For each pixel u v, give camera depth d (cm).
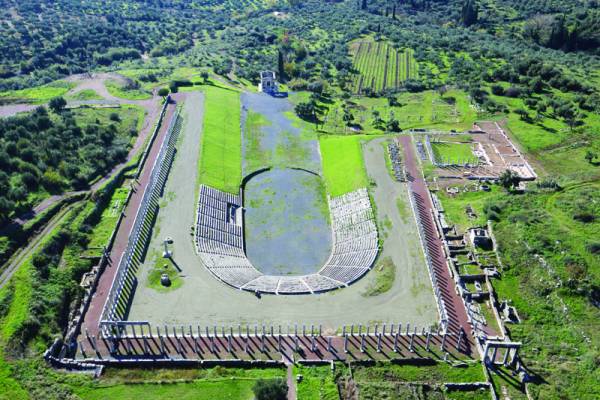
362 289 9550
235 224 12131
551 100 17262
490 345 7906
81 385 7569
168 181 12812
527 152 14725
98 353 8069
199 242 10694
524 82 19062
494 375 8019
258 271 10656
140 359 7969
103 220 11400
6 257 9762
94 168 12938
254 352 8156
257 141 15925
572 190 12525
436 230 11225
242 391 7556
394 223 11400
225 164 14175
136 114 16300
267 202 13100
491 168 13812
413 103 18325
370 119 17275
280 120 17300
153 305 9031
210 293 9356
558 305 9356
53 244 10212
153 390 7550
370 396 7550
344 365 7994
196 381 7681
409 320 8862
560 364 8275
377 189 12606
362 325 8731
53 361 7906
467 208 12006
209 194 12481
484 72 19800
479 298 9588
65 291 9338
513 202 12081
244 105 18312
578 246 10506
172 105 17125
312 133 16462
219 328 8600
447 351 8306
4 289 8931
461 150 14775
